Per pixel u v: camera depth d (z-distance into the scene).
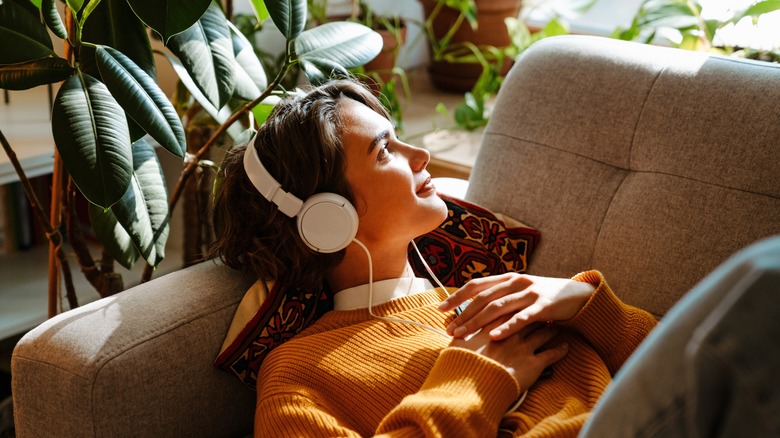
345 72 1.24
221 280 1.15
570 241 1.24
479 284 1.08
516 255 1.26
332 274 1.17
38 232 1.91
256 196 1.11
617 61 1.26
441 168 1.92
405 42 2.22
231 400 1.12
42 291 1.70
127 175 1.01
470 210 1.28
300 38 1.26
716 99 1.16
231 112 1.37
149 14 1.00
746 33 1.76
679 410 0.46
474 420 0.90
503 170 1.32
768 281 0.43
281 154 1.07
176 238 1.94
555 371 1.05
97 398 0.97
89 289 1.72
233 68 1.13
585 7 2.22
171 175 1.88
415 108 2.28
